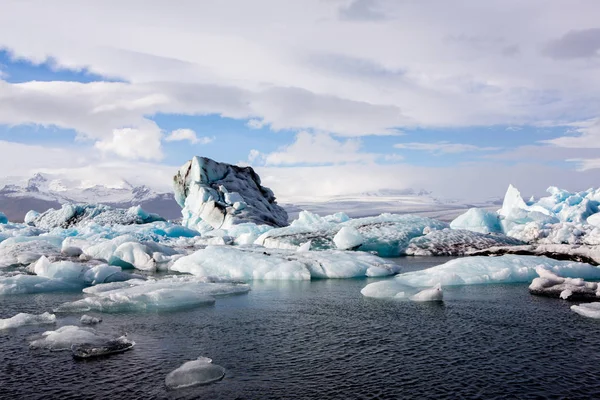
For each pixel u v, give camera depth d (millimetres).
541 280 14344
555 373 7098
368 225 33500
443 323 10375
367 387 6578
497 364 7527
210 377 6859
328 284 16938
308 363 7652
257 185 64562
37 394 6379
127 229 41969
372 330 9820
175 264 20828
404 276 16922
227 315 11344
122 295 12266
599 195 45281
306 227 33594
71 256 22734
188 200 57406
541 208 45938
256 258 19891
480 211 38312
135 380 6863
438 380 6840
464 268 17203
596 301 12773
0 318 11344
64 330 9242
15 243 23984
